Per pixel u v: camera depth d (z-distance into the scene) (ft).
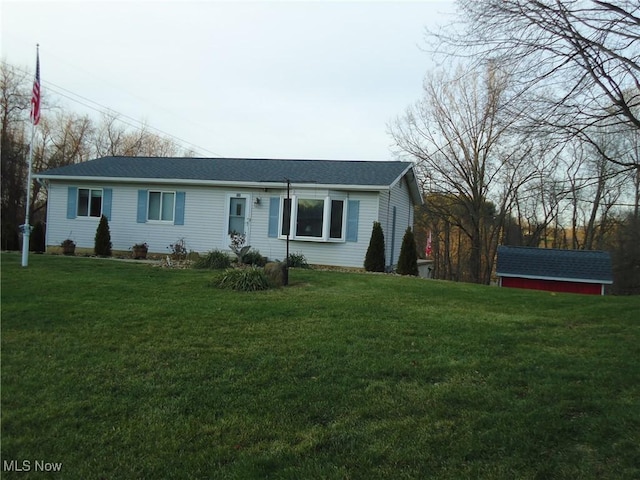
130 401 12.01
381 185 46.47
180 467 9.28
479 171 83.25
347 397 12.44
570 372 14.32
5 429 10.50
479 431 10.62
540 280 59.77
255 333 18.22
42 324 18.31
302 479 8.86
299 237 48.98
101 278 29.81
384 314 22.27
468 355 16.02
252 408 11.75
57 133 109.29
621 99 19.92
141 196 54.49
